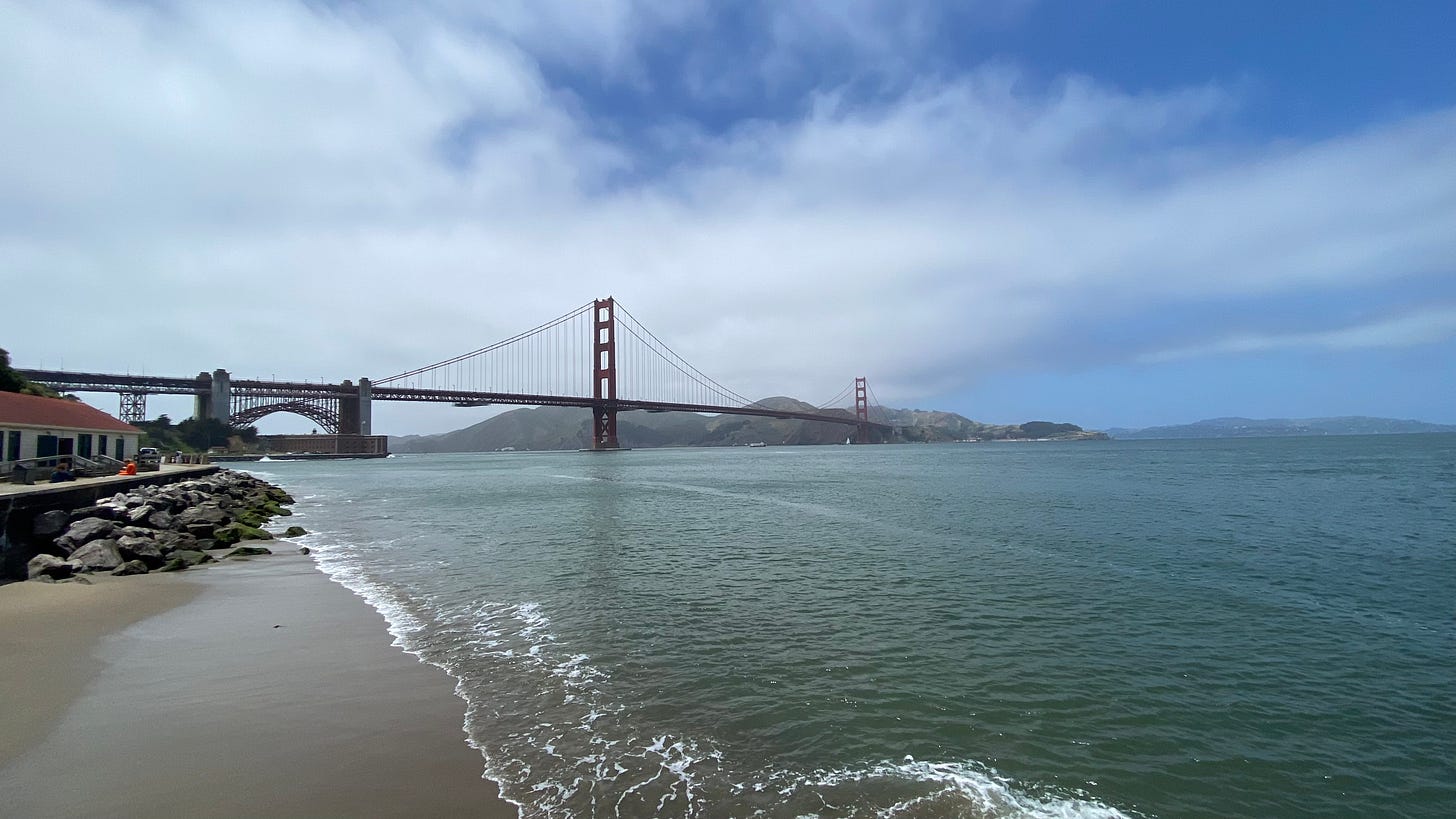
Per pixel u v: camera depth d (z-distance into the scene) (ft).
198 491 85.46
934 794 16.84
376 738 19.36
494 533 67.62
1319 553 50.60
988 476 153.79
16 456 78.54
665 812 15.70
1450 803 17.22
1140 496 97.14
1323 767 18.86
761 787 16.96
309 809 15.61
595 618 33.14
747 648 28.25
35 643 28.27
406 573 45.50
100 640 28.86
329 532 70.18
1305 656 27.63
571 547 57.11
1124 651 28.09
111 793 16.16
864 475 170.09
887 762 18.43
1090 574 43.45
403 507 100.01
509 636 29.96
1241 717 21.86
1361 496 93.66
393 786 16.66
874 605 35.70
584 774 17.44
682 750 18.92
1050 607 35.17
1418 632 30.94
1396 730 21.09
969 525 68.28
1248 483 118.73
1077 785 17.57
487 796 16.30
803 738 19.83
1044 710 22.11
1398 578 42.09
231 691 22.95
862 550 53.67
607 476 186.09
